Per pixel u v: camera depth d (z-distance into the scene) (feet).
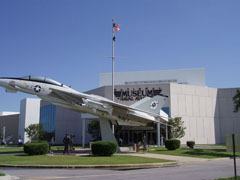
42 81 71.56
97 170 42.16
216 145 138.92
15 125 223.51
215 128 158.51
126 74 195.31
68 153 68.28
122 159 55.67
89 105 73.87
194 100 154.51
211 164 54.70
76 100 73.77
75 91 75.61
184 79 184.03
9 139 209.77
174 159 61.52
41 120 206.69
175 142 90.99
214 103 161.38
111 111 77.20
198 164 54.70
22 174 36.17
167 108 146.41
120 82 195.11
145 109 85.35
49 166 44.62
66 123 178.70
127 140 147.23
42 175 35.22
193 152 82.12
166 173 38.29
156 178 32.71
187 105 151.53
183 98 151.12
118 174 36.81
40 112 210.59
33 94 71.56
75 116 175.94
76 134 172.45
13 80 68.54
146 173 38.19
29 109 205.67
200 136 152.05
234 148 29.58
